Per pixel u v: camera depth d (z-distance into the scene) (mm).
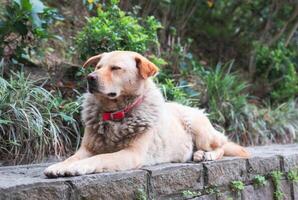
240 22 13859
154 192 4754
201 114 6098
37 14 7555
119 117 4930
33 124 6223
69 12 10258
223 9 13836
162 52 10469
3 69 7324
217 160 5684
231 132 9344
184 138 5695
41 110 6660
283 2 12906
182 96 8539
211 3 13211
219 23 13984
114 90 4793
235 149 6172
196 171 5289
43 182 3893
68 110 6914
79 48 7930
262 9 13422
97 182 4215
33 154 6219
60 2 10406
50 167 4312
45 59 8430
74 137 6926
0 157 6055
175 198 5039
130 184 4504
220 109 9555
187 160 5750
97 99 4969
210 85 9766
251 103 10992
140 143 4930
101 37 7648
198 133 5859
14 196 3703
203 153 5715
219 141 6055
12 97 6477
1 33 7480
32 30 7672
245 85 11000
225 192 5699
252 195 6109
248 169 6070
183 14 12438
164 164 5184
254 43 12625
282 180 6680
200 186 5348
